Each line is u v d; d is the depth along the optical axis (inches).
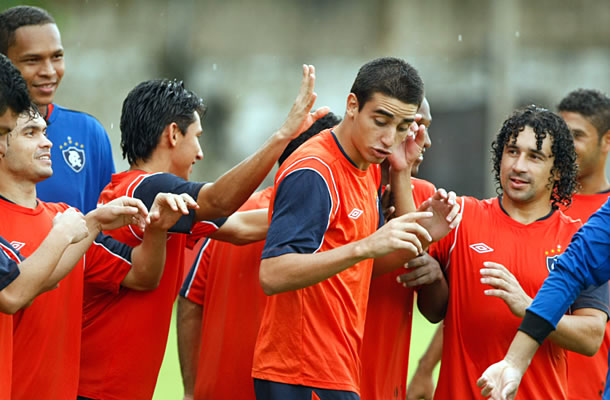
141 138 612.1
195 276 701.3
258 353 545.3
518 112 609.6
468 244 597.6
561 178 605.3
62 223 496.7
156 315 606.2
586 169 750.5
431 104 2861.7
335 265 486.3
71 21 2851.9
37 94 702.5
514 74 2849.4
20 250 538.0
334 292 535.8
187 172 634.2
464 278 596.1
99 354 595.5
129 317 595.8
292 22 3002.0
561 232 598.5
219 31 2999.5
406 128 534.3
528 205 603.5
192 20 2992.1
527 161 591.8
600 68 2844.5
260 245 639.1
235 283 641.0
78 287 567.5
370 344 621.3
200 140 2940.5
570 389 665.0
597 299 568.4
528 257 588.7
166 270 609.0
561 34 2869.1
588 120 740.7
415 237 480.4
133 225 602.5
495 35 2699.3
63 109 728.3
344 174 536.7
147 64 2928.2
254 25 3004.4
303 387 525.0
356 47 2972.4
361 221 543.5
